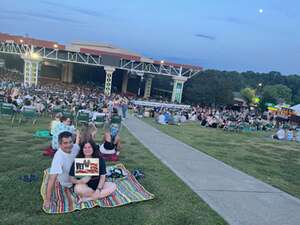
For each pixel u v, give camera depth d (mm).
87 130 6277
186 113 27609
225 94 67562
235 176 9094
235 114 35438
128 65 51156
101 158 6043
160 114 22438
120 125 16547
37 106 17078
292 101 99812
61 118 10070
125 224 5172
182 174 8531
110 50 64938
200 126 23234
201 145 14188
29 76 47156
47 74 69250
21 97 19516
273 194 7762
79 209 5477
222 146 14711
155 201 6316
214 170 9500
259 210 6527
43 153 8945
